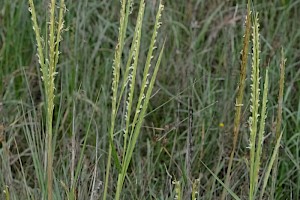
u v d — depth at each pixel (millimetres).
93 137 3236
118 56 1674
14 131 3236
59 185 2434
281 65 2004
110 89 3602
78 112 3367
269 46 3668
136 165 3092
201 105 3381
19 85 3693
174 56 3832
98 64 3707
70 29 3629
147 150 3141
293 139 3188
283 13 3998
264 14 4059
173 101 3523
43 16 3689
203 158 3129
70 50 3643
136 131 1746
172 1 4180
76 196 2086
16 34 3834
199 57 3805
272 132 2609
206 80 3674
